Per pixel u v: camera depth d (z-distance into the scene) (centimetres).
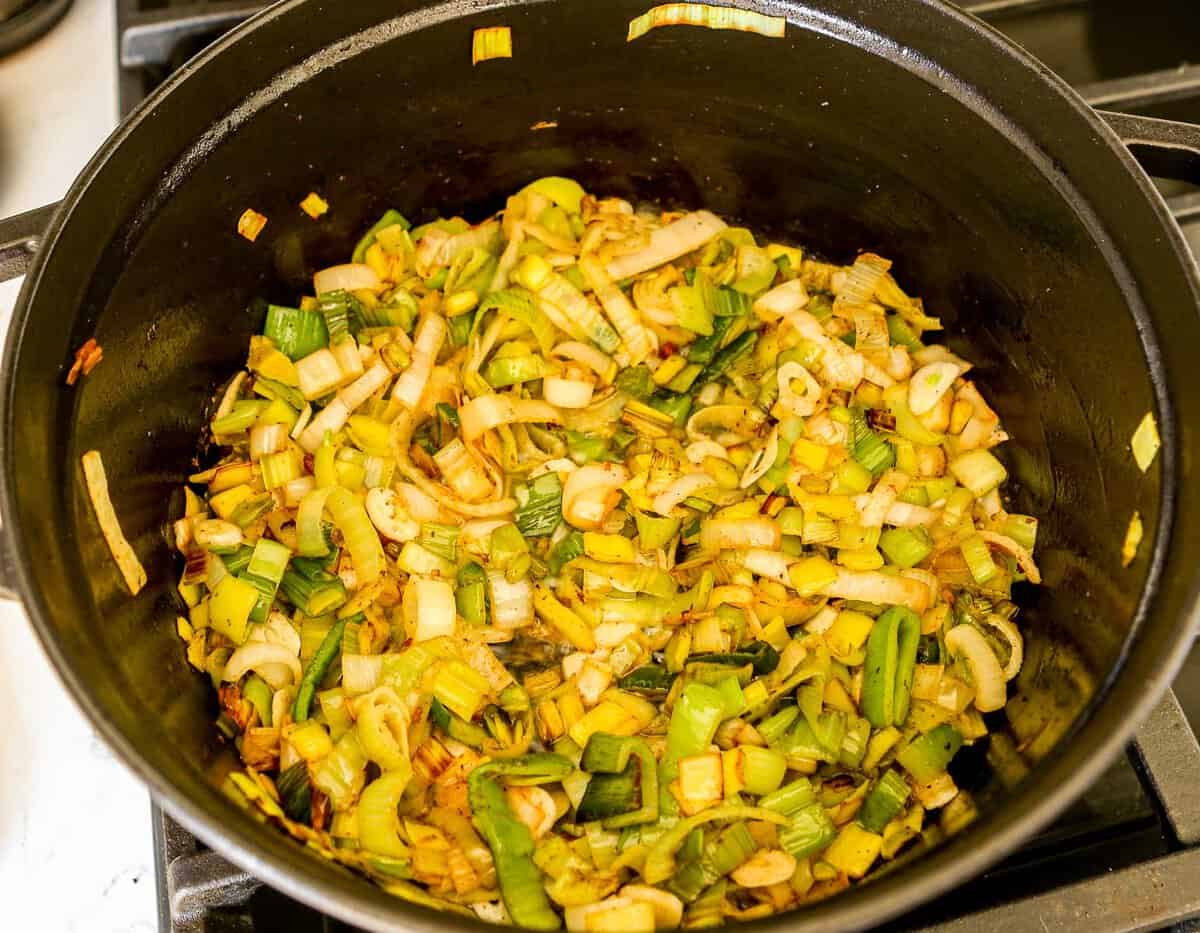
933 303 40
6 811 33
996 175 34
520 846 31
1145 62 42
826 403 39
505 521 37
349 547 36
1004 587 37
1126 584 31
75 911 32
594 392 39
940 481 38
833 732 34
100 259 31
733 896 32
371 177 38
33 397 29
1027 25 42
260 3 39
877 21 33
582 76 37
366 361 38
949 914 31
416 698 34
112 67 41
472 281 39
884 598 36
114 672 28
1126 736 26
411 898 28
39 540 28
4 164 41
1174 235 30
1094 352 33
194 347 36
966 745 35
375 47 34
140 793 33
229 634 35
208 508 37
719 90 37
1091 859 32
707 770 32
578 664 36
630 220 40
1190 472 29
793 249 42
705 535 37
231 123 33
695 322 39
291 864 25
